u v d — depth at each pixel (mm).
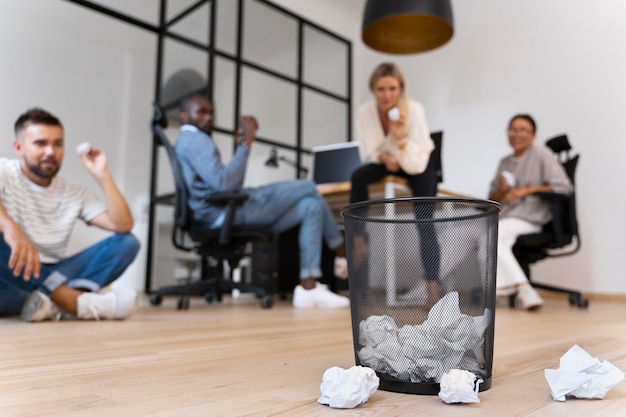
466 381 591
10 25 3361
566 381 608
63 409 548
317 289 2367
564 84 3805
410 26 3160
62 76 3572
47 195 1687
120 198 1768
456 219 670
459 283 669
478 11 4355
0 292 1620
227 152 3854
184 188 2328
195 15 3854
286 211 2406
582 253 3588
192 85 3791
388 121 2449
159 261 3738
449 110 4461
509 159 2916
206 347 1047
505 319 1869
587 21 3730
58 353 954
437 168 2707
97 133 3715
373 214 704
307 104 4613
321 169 3463
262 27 4254
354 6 5129
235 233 2312
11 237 1451
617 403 597
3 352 964
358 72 5203
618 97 3529
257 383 693
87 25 3711
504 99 4129
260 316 1868
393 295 678
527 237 2572
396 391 647
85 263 1720
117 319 1677
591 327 1547
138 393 628
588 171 3621
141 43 3988
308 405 577
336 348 1036
